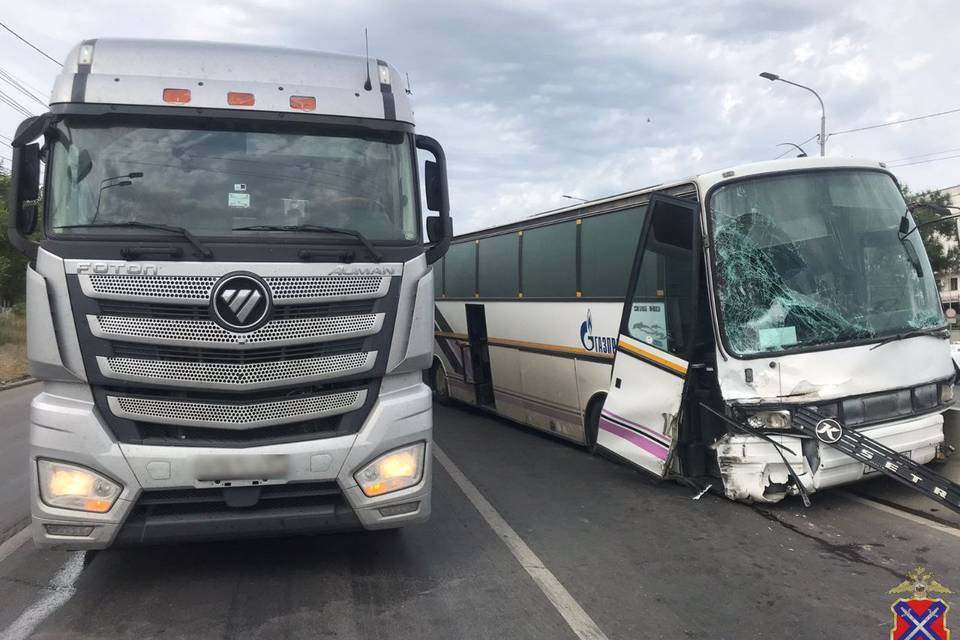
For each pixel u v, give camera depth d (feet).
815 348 20.15
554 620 13.96
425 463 15.53
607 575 16.29
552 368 31.07
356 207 15.93
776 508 21.09
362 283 14.92
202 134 15.56
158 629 13.53
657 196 22.56
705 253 20.81
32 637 13.20
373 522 14.98
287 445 14.33
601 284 27.37
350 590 15.40
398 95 17.02
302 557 17.40
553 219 30.99
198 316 13.97
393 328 15.24
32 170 14.75
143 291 13.82
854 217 21.68
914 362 21.03
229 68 16.06
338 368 14.69
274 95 15.97
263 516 14.38
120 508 13.88
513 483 24.94
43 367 13.94
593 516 20.85
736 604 14.67
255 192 15.40
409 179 16.63
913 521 19.76
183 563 16.99
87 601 14.87
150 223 14.65
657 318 22.21
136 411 14.05
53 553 17.85
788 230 21.11
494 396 37.76
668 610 14.40
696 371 21.98
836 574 16.21
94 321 13.83
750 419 20.07
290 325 14.30
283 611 14.34
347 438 14.70
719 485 22.25
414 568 16.74
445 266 44.70
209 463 13.99
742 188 21.15
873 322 20.93
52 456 13.92
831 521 19.89
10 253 110.63
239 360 14.08
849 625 13.66
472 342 40.24
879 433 20.22
